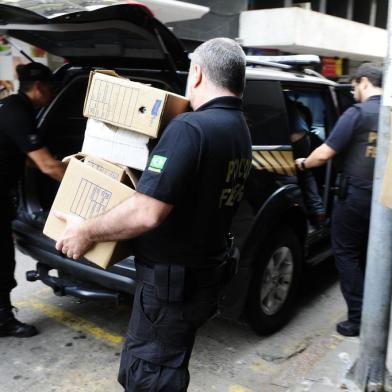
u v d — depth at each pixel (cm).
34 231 327
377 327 264
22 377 291
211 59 185
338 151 321
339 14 1588
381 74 313
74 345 328
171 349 191
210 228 188
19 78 311
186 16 706
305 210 356
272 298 346
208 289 195
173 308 187
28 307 379
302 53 1282
